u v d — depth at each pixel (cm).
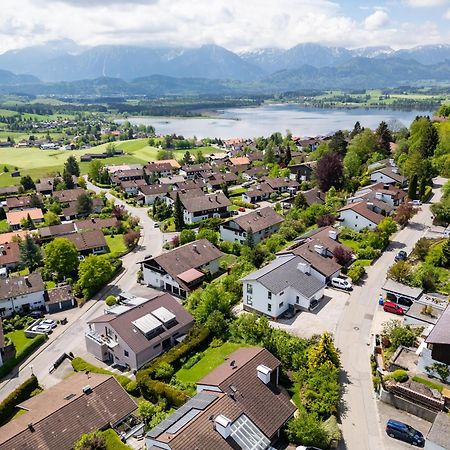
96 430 4019
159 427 3662
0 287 7669
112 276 8900
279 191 14725
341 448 3909
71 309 7675
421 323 5556
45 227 12012
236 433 3575
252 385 4106
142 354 5494
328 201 11288
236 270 7994
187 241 10012
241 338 5747
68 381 4944
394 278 6744
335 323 5994
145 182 17462
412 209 9575
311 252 7406
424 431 4081
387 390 4450
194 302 6750
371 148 15575
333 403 4300
